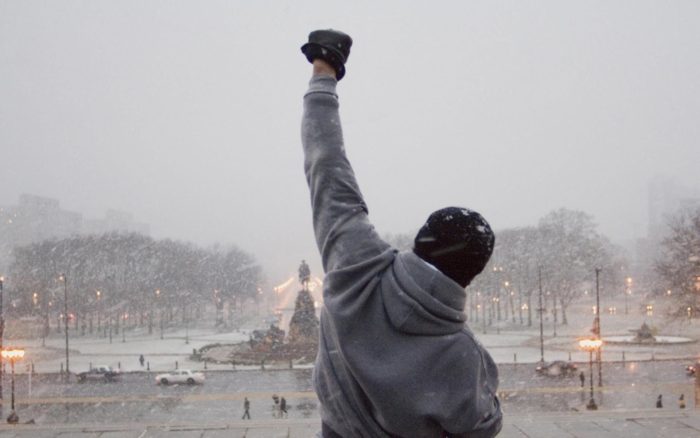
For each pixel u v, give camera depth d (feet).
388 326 6.43
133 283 318.86
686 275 152.97
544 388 117.91
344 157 7.36
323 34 7.78
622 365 150.51
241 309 426.10
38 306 275.18
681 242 165.78
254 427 34.60
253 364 167.63
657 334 221.46
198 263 370.73
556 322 284.61
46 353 195.31
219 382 135.23
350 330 6.44
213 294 382.63
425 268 6.44
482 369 6.65
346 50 7.86
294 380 137.08
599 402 101.81
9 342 236.22
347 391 6.57
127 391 123.03
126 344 224.94
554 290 300.81
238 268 401.08
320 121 7.45
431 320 6.33
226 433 33.40
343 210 7.06
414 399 6.15
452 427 6.26
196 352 182.70
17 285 280.92
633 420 35.12
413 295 6.34
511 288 312.71
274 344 186.70
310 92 7.63
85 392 122.21
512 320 304.91
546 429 33.37
